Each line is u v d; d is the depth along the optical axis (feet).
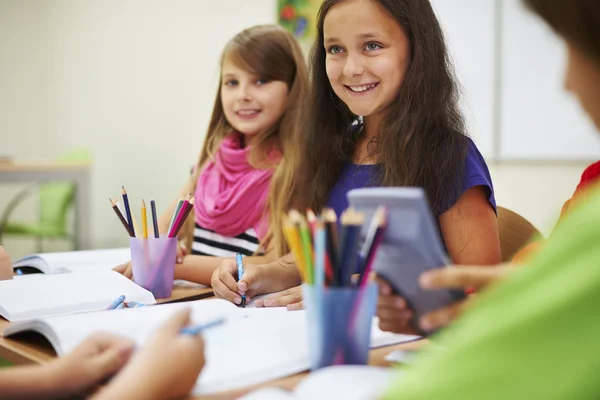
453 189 3.22
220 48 12.82
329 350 1.85
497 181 10.02
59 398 1.73
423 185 3.24
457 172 3.23
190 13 13.07
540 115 9.55
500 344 1.17
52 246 13.56
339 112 3.76
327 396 1.53
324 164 3.74
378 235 1.74
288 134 4.41
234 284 3.12
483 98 10.02
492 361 1.17
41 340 2.30
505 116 9.86
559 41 1.36
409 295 1.83
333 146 3.74
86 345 1.83
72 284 3.03
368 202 1.76
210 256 4.06
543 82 9.45
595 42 1.28
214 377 1.81
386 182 3.33
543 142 9.59
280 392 1.57
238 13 12.62
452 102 3.39
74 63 13.89
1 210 13.88
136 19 13.48
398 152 3.30
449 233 3.23
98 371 1.75
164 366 1.62
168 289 3.22
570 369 1.13
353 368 1.71
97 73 13.78
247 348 2.05
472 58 10.06
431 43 3.32
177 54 13.21
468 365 1.18
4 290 2.89
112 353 1.79
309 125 3.80
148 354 1.65
